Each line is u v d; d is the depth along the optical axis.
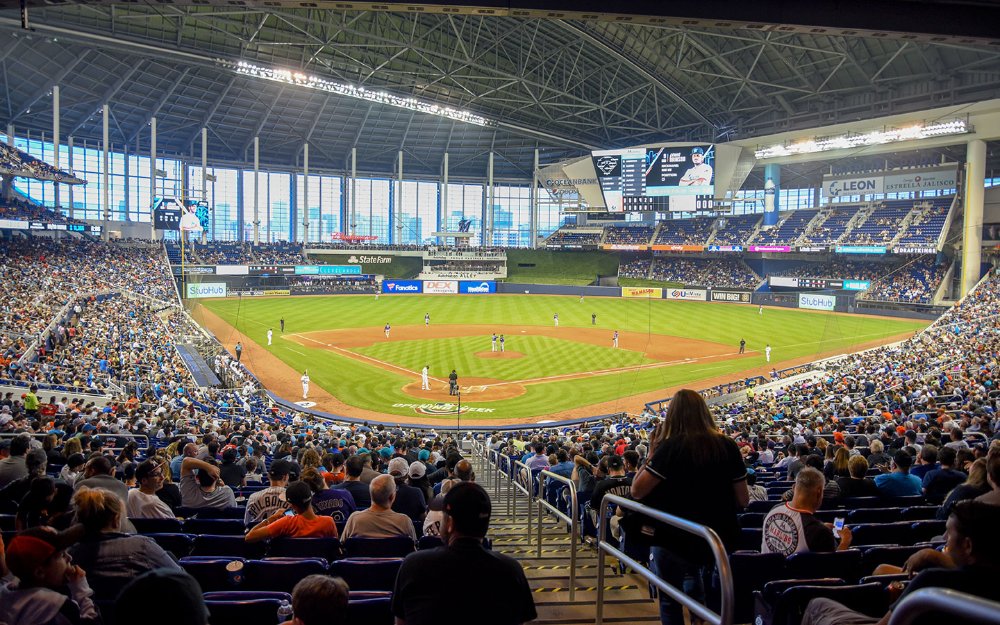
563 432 27.75
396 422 32.72
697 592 5.29
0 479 9.84
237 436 18.50
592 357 49.94
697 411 4.90
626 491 8.64
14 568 4.40
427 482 11.49
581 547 10.73
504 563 4.07
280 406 34.41
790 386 36.09
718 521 4.75
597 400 37.50
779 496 11.64
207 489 10.25
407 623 3.92
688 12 15.99
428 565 3.96
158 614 2.71
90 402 24.44
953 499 7.68
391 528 7.67
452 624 3.85
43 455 10.16
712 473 4.73
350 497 9.45
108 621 5.36
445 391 39.22
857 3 16.17
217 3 18.88
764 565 6.36
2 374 27.05
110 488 8.47
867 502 10.41
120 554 5.49
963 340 42.03
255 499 8.69
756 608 5.74
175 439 17.20
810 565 6.27
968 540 3.51
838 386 32.94
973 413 19.81
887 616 3.67
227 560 6.42
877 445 13.80
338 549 7.48
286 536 7.53
